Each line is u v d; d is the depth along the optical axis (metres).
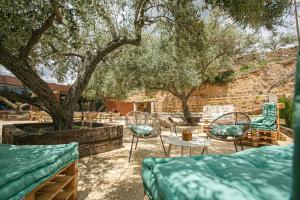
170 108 18.00
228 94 15.29
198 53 5.39
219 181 0.89
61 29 3.94
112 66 8.76
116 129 4.91
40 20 3.09
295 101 0.57
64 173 2.20
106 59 7.21
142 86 10.95
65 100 4.64
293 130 0.56
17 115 14.51
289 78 12.92
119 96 15.55
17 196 1.27
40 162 1.57
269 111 5.18
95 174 3.19
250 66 15.79
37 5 2.89
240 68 16.22
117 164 3.71
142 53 9.23
